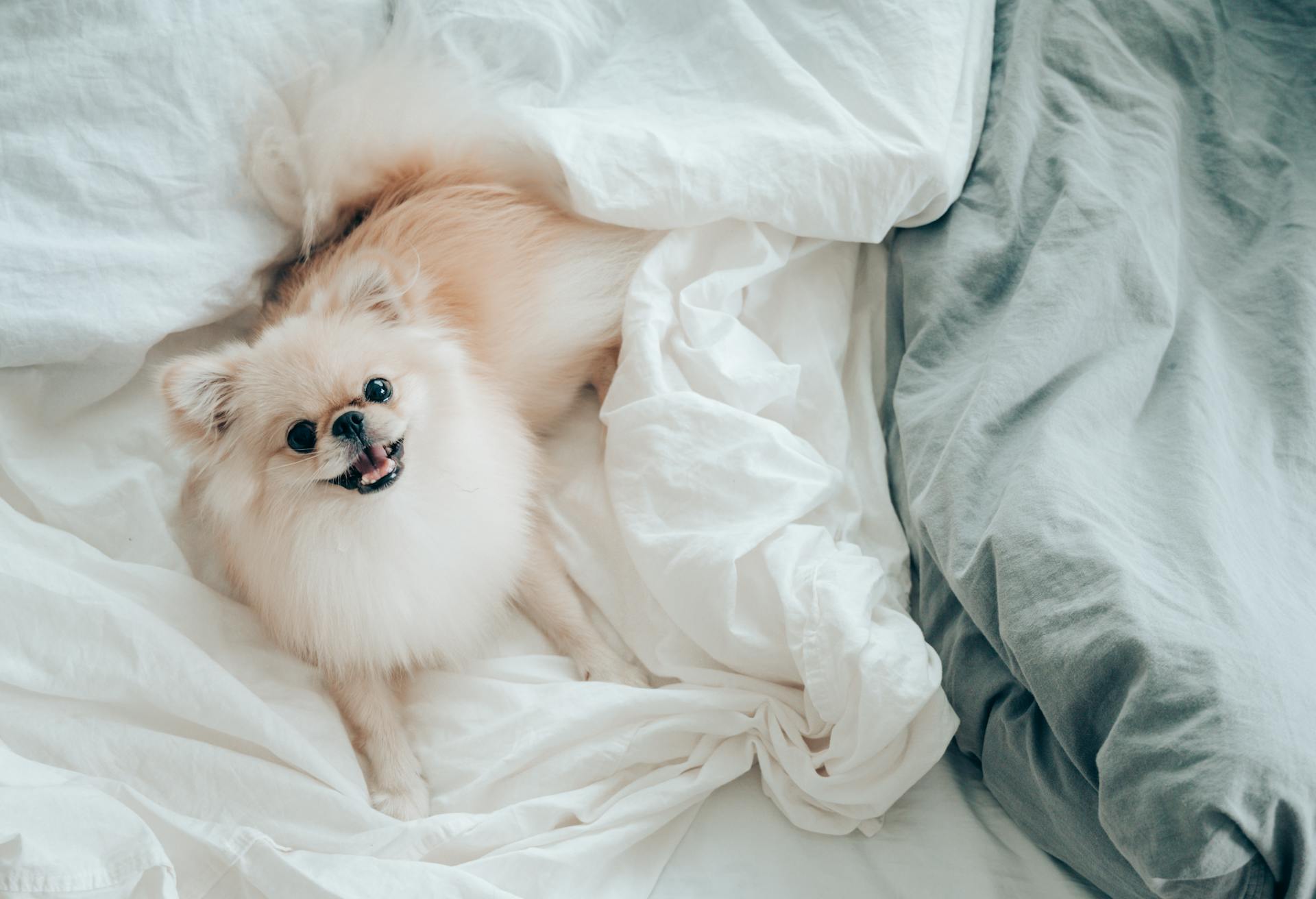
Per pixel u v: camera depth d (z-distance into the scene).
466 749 1.45
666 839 1.41
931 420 1.51
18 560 1.33
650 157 1.64
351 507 1.36
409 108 1.67
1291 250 1.51
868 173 1.64
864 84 1.71
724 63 1.78
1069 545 1.20
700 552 1.47
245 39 1.55
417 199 1.69
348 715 1.49
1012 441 1.39
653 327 1.64
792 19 1.81
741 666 1.49
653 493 1.57
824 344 1.74
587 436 1.81
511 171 1.75
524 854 1.30
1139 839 1.06
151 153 1.48
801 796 1.42
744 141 1.66
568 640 1.59
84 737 1.31
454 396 1.44
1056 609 1.18
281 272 1.74
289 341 1.37
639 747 1.43
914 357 1.64
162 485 1.50
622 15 1.87
